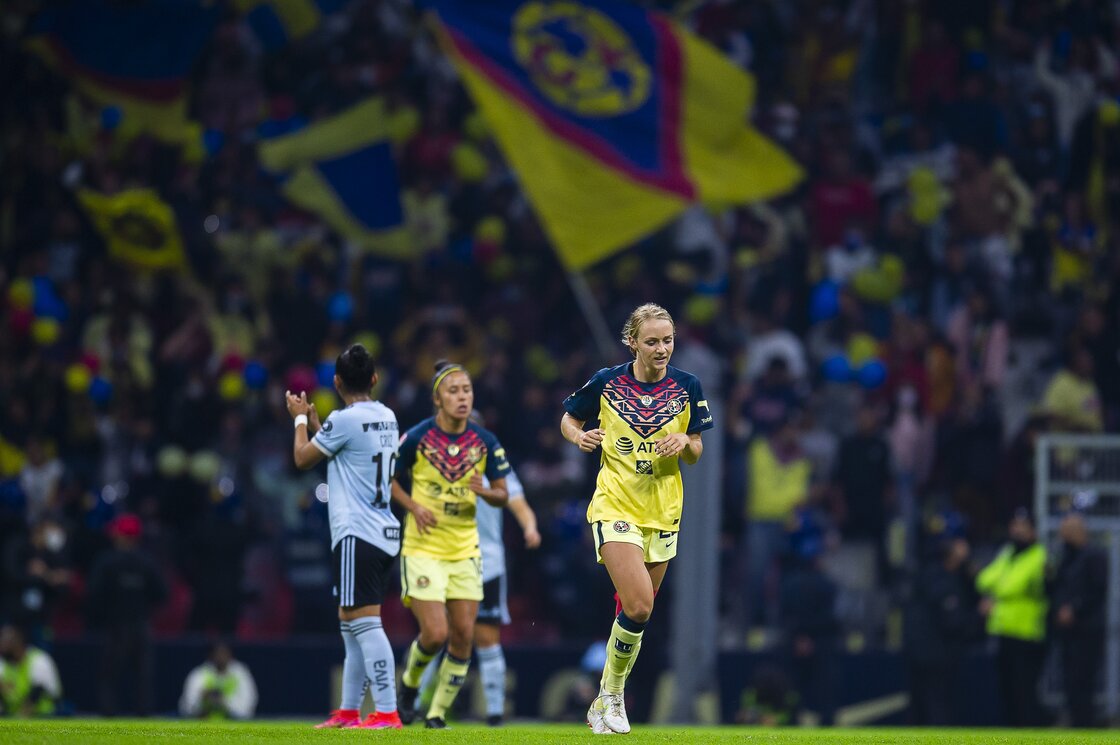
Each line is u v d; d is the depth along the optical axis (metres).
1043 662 54.25
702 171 58.53
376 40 85.06
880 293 72.06
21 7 81.00
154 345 72.06
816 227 75.69
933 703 55.50
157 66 74.56
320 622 60.91
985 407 67.06
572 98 58.00
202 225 76.75
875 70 83.81
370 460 30.52
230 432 65.19
